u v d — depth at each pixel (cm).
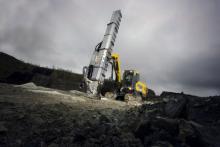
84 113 538
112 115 574
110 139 298
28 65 3145
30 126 322
